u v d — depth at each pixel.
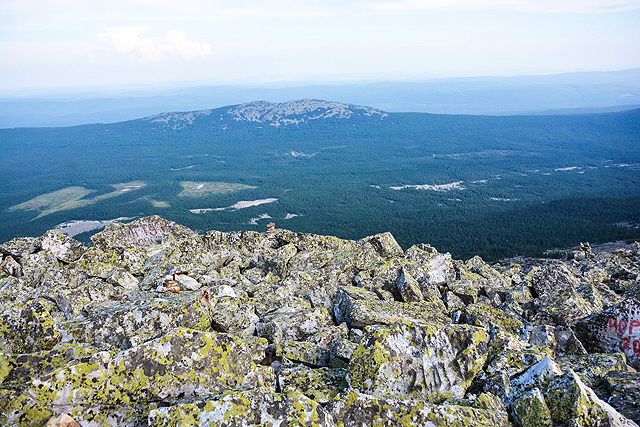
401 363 9.41
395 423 7.73
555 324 14.59
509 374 9.64
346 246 21.83
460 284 18.50
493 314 13.92
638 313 12.52
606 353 11.91
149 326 11.15
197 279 17.52
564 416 8.23
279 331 12.38
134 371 8.21
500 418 8.15
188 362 8.59
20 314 10.54
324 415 7.44
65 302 13.79
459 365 9.70
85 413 7.70
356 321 13.05
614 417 8.12
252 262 20.36
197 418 7.01
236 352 9.14
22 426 7.35
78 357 8.55
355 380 9.22
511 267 25.42
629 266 29.53
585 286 17.22
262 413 7.29
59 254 17.98
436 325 10.25
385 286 17.05
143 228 22.86
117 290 15.80
